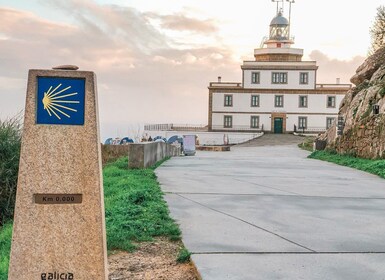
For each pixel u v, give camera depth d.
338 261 5.62
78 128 3.92
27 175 3.88
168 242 6.49
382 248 6.24
